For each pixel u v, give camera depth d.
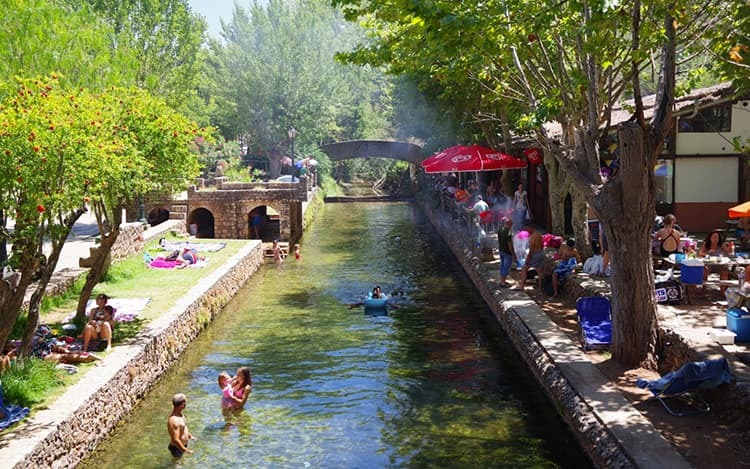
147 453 12.65
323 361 17.89
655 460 9.70
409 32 17.95
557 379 13.66
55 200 12.64
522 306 18.89
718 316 14.63
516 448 12.55
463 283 27.14
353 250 36.66
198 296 20.80
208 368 17.52
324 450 12.74
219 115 66.25
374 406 14.77
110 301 19.91
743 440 10.32
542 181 32.41
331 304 24.27
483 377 16.28
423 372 16.81
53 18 21.84
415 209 58.88
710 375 11.20
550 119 18.77
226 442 13.13
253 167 70.62
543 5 14.73
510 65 20.20
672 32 12.80
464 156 28.00
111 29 26.75
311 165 60.62
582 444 11.88
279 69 65.81
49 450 10.79
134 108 16.36
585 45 13.72
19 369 12.72
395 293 25.72
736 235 22.38
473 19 12.05
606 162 24.86
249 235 39.78
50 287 19.02
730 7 15.27
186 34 42.59
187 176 17.34
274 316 22.75
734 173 25.06
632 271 13.55
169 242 32.19
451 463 12.06
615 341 13.97
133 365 14.80
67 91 16.47
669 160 25.14
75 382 13.16
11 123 12.16
